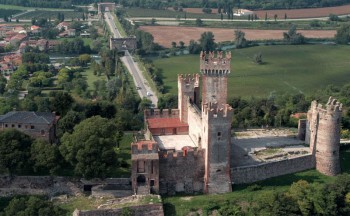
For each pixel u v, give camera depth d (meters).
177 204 195.62
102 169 197.12
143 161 196.62
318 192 194.25
